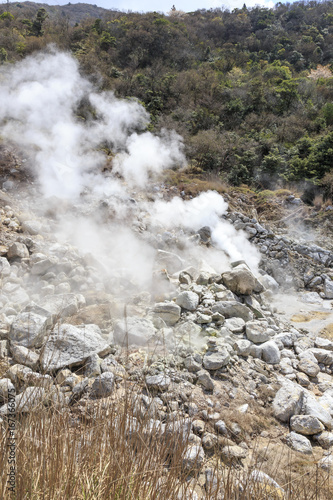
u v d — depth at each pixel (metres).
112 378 3.18
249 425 3.45
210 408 3.47
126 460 1.76
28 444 1.74
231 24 45.88
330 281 8.07
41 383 2.37
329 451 3.38
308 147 15.58
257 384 4.07
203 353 4.20
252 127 19.98
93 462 1.76
